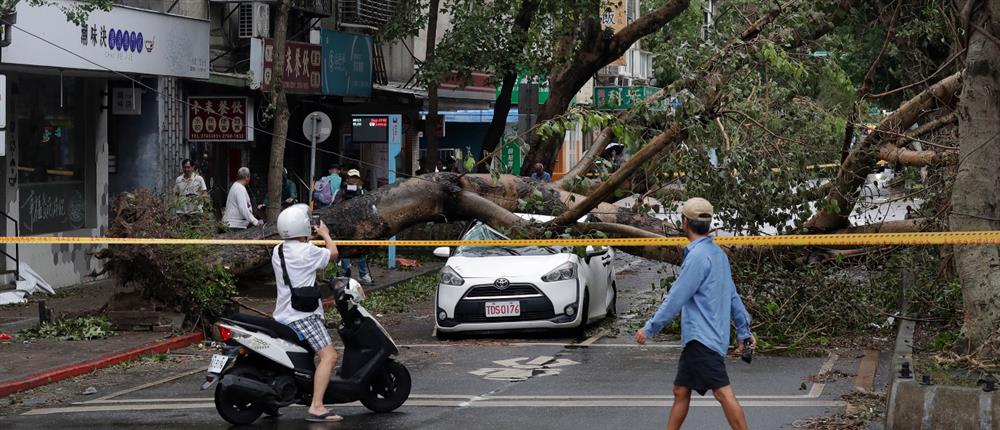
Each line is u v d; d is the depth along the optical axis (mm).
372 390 11180
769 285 15547
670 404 11352
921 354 12211
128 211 16609
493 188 18172
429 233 29641
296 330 10656
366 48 33188
